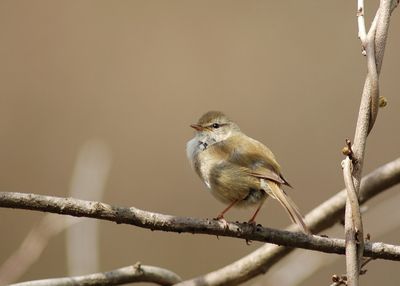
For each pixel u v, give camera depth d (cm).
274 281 737
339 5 1484
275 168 746
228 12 1478
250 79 1420
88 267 723
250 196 758
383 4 502
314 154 1350
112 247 1188
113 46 1422
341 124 1375
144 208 1283
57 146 1325
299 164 1341
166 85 1405
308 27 1469
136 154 1336
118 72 1403
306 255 751
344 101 1396
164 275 680
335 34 1459
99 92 1383
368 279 1149
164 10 1462
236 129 827
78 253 729
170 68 1416
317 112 1388
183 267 1197
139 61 1416
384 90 1431
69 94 1375
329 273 1131
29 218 1188
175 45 1436
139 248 1192
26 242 777
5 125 1331
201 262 1201
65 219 780
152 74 1409
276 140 1369
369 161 1348
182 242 1211
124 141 1345
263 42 1456
